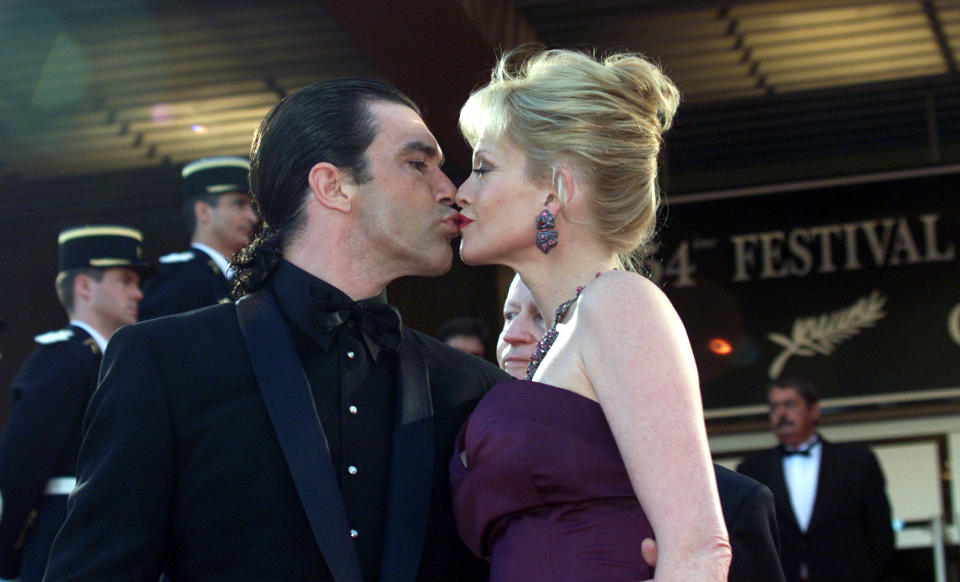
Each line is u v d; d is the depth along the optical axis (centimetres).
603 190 489
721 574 409
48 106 1648
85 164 1830
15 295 2003
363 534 471
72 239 1102
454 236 520
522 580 443
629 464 426
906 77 1612
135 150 1784
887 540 1269
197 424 464
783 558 1274
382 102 515
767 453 1324
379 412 491
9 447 938
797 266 1673
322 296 492
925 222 1650
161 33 1459
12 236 2012
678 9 1412
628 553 437
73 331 1004
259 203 521
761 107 1684
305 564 455
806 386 1320
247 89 1608
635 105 498
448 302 1809
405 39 1179
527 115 493
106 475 453
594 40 1490
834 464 1292
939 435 1620
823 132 1745
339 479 475
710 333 1678
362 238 504
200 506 459
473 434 463
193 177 1030
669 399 426
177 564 466
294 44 1485
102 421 462
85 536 449
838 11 1437
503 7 1317
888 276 1652
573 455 441
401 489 477
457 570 490
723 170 1816
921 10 1438
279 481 462
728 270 1686
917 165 1662
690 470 418
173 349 473
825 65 1577
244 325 485
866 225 1664
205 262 1013
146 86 1596
